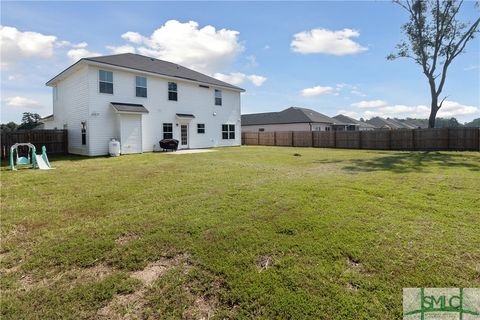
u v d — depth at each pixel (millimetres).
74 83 15727
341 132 21625
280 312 1997
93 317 1985
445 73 19125
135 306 2100
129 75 15898
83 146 14875
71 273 2576
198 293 2254
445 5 18422
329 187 5832
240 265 2643
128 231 3523
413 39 19875
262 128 35469
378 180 6641
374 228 3477
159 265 2703
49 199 5145
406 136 18469
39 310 2055
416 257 2723
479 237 3180
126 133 15203
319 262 2662
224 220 3834
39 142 15031
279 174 7684
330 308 2018
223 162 10688
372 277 2398
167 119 18031
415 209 4270
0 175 7871
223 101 22391
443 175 7395
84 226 3725
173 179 7000
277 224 3645
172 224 3715
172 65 20828
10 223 3857
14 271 2625
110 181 6832
